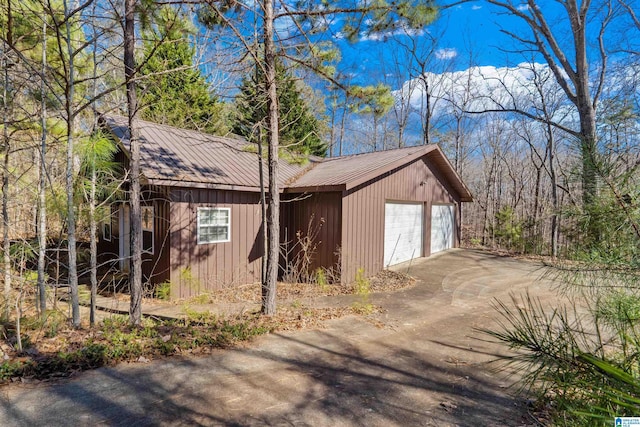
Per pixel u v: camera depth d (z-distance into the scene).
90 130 6.00
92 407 3.21
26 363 3.86
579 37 8.38
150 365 4.13
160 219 8.19
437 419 3.13
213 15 5.55
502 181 22.67
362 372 4.11
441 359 4.50
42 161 4.98
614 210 1.97
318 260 9.50
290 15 5.75
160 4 4.88
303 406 3.32
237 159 10.54
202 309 7.02
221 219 8.91
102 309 7.00
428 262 11.73
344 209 8.98
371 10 5.30
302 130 11.62
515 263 11.52
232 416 3.13
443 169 13.59
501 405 3.38
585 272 2.00
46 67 4.88
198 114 12.40
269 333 5.35
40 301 5.12
